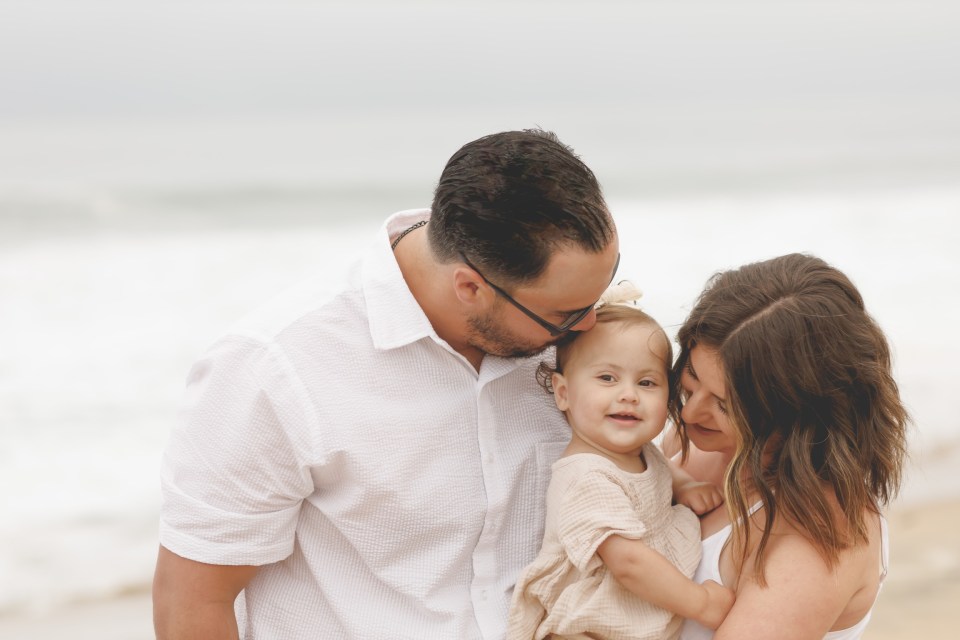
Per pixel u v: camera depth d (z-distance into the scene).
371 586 2.24
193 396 2.20
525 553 2.33
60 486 6.24
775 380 2.06
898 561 5.26
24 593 4.96
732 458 2.32
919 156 30.17
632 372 2.30
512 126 41.03
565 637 2.24
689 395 2.33
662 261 12.95
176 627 2.14
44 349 9.06
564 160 2.12
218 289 11.60
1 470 6.44
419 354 2.22
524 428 2.38
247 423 2.10
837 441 2.07
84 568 5.23
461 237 2.13
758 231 16.02
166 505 2.15
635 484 2.27
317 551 2.25
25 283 11.64
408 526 2.21
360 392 2.18
